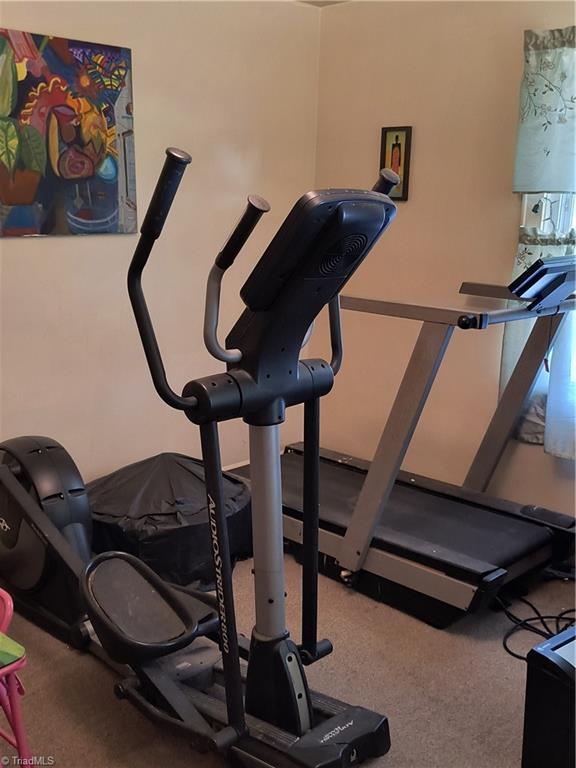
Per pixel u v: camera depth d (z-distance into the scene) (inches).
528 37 110.4
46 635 98.5
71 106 110.4
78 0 109.5
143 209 123.3
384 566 106.2
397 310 97.0
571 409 113.8
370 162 140.1
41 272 112.8
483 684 90.5
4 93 103.3
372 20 135.2
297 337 69.4
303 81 143.4
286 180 144.8
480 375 128.8
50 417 118.2
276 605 74.3
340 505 119.0
